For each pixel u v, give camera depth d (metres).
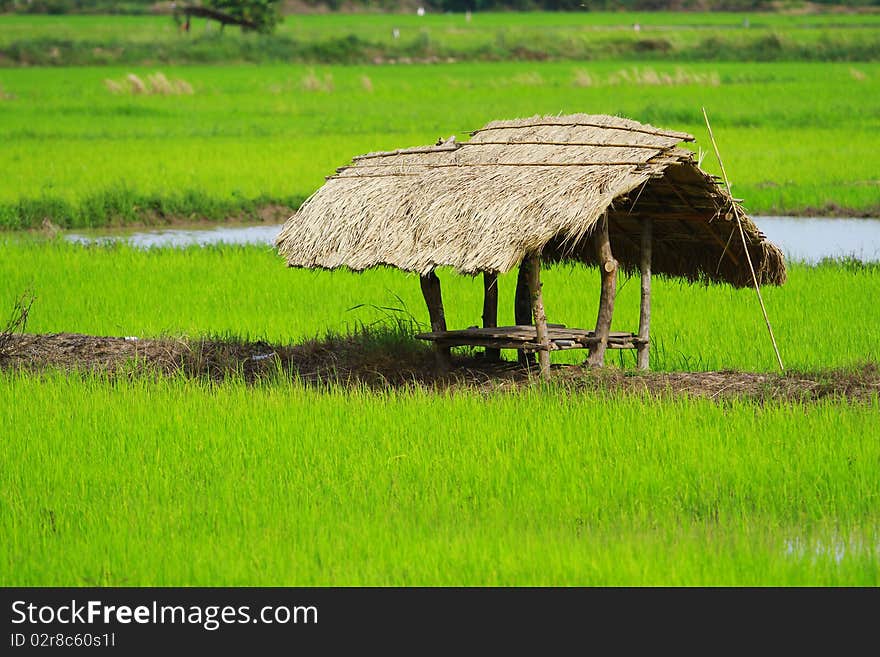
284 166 87.50
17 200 73.00
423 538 23.00
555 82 158.12
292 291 49.09
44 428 29.66
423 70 188.25
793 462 26.50
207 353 38.09
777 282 36.53
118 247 59.09
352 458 27.28
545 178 32.00
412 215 32.88
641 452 27.30
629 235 37.53
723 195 33.53
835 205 73.19
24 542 23.22
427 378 35.31
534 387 32.25
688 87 150.38
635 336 35.88
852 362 35.25
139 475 26.55
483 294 48.09
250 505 24.70
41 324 43.44
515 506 24.69
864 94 139.12
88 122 116.75
